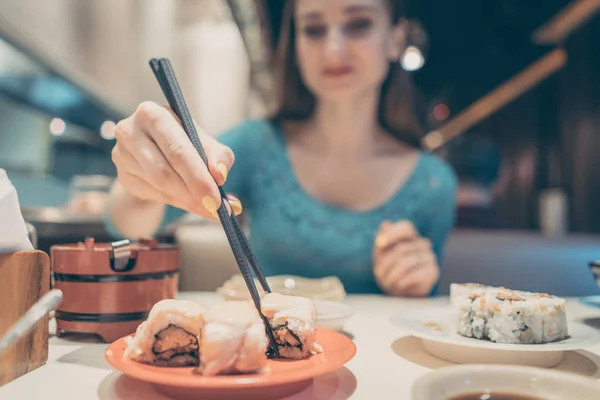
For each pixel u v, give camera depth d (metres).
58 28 1.02
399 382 0.27
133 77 1.49
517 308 0.32
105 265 0.34
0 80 1.19
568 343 0.31
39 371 0.28
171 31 1.81
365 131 0.78
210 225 1.21
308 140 0.81
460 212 2.57
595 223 1.77
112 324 0.34
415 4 0.84
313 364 0.26
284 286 0.48
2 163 1.45
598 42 1.75
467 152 2.73
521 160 2.53
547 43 1.96
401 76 0.81
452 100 2.55
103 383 0.26
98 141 1.87
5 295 0.27
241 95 2.21
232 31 2.13
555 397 0.24
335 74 0.70
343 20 0.68
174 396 0.24
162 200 0.39
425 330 0.33
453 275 0.98
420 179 0.79
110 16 1.29
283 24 0.81
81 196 1.32
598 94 1.77
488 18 1.80
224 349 0.24
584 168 1.83
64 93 1.31
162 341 0.26
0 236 0.27
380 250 0.61
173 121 0.34
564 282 0.97
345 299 0.54
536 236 1.55
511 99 2.53
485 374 0.25
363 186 0.77
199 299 0.50
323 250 0.73
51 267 0.35
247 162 0.81
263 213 0.78
